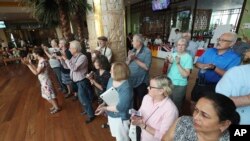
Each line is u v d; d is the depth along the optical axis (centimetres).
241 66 106
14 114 314
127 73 160
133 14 1159
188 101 293
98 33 310
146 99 142
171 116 123
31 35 1625
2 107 346
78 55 245
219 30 502
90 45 360
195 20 657
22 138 244
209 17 598
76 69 239
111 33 277
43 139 239
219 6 555
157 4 788
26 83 504
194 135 89
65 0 385
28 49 967
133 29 1202
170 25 812
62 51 323
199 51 477
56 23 459
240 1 486
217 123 78
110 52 269
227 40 167
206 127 80
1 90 452
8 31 1426
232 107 79
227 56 171
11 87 473
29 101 369
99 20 295
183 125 96
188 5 685
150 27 989
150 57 228
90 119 269
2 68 758
